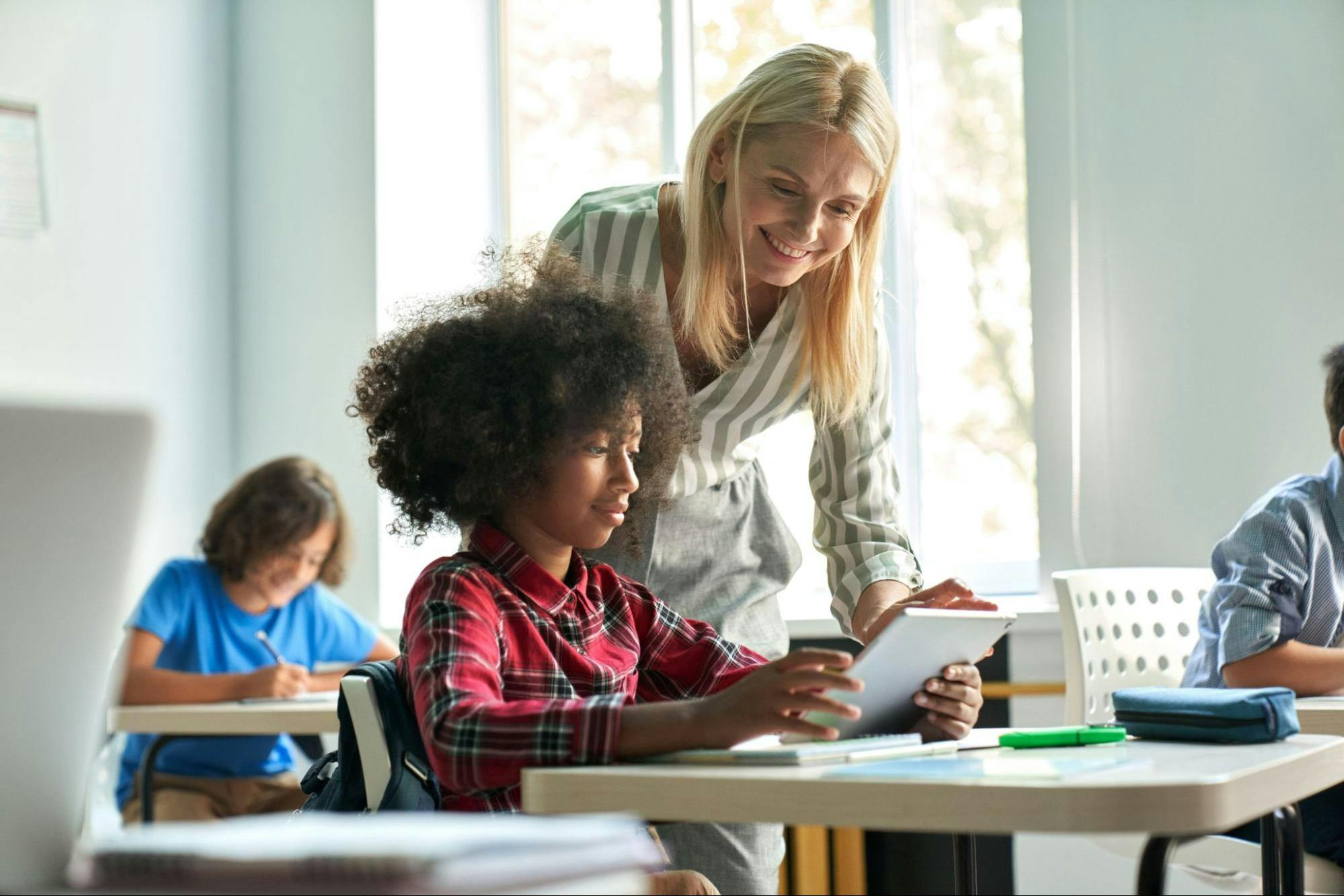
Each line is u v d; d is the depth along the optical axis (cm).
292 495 266
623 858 56
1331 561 198
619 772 87
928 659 104
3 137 271
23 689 61
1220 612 196
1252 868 176
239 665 264
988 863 273
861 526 170
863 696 99
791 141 147
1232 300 271
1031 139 287
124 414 63
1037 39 288
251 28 335
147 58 308
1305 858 172
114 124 298
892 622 96
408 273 324
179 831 57
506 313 121
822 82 148
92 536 63
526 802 90
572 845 54
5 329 268
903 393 306
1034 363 286
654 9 328
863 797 80
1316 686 188
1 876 60
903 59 308
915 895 275
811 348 164
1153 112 278
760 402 165
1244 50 272
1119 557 278
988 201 302
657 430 134
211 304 327
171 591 262
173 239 314
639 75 329
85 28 291
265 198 333
